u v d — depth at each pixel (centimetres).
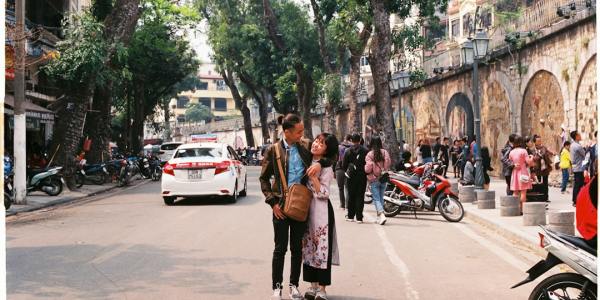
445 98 3122
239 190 1831
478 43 1658
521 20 2334
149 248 951
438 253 929
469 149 2356
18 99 1664
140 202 1783
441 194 1348
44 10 2895
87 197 2042
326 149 643
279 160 637
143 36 3738
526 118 2283
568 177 1833
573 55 1908
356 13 2850
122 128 4988
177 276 750
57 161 2180
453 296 663
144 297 648
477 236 1116
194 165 1662
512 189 1350
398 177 1409
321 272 634
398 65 3175
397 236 1106
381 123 2545
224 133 9012
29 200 1809
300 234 634
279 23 4516
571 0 1970
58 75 2167
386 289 692
